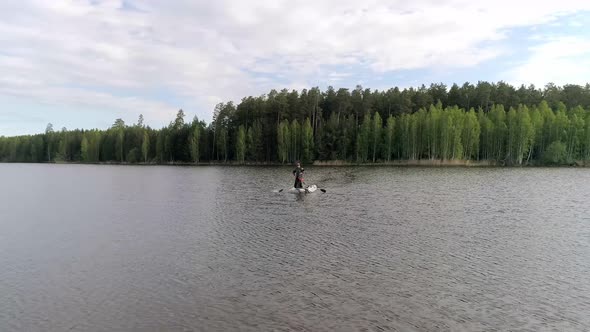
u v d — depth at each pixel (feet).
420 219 87.66
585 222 83.92
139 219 92.68
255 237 71.67
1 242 70.85
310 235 72.74
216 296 43.62
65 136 626.64
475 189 149.59
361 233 73.92
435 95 524.52
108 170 355.36
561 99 502.38
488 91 481.05
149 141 533.14
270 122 467.52
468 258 57.47
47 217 97.71
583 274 50.39
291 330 35.42
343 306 40.60
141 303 42.04
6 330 36.24
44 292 45.70
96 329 36.29
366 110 464.24
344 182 187.21
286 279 48.91
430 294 43.78
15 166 483.10
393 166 353.10
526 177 210.18
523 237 70.38
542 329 35.76
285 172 290.35
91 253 62.49
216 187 172.04
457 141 360.28
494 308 40.16
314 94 467.52
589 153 346.54
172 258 58.80
